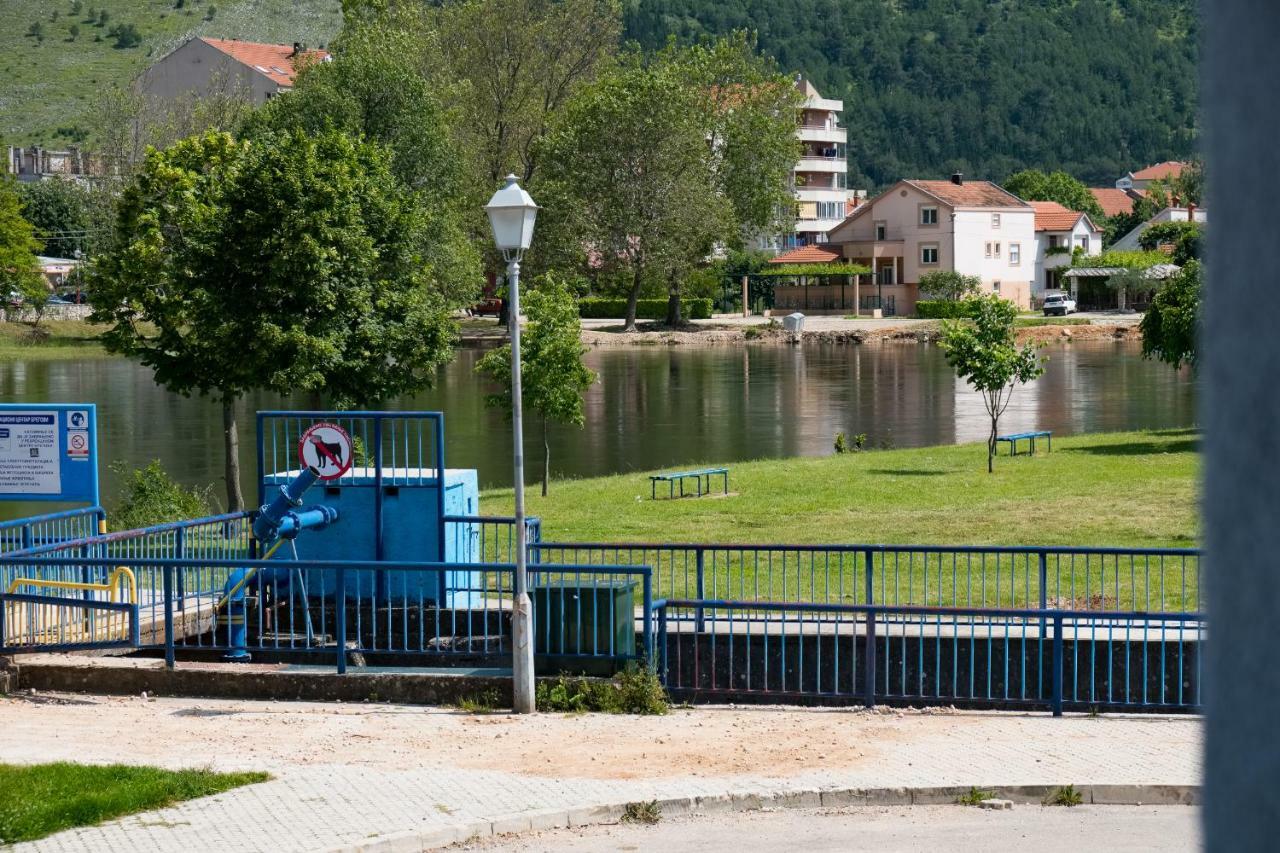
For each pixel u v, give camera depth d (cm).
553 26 9588
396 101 6334
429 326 3031
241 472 3600
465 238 6625
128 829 898
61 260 12538
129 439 4366
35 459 1794
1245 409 127
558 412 2983
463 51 9119
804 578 1928
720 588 1852
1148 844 895
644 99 8956
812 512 2553
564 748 1139
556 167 8994
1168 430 3969
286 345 2794
